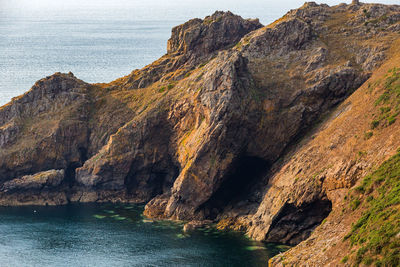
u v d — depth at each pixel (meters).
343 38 178.75
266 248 135.62
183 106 174.62
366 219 107.12
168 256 131.75
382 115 132.00
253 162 165.38
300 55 175.75
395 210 102.00
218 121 156.25
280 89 166.88
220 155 156.88
